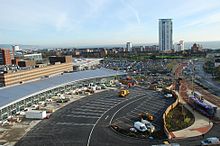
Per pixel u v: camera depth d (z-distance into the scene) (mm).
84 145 52469
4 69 154500
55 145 52875
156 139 54750
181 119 69438
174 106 81812
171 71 187000
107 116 73688
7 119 71562
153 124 65875
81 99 96812
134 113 76562
